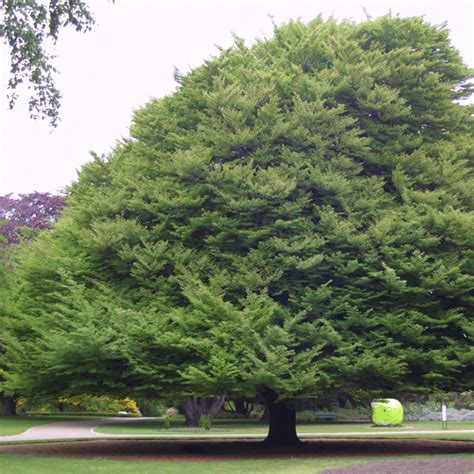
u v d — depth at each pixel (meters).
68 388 23.05
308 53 26.61
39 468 16.75
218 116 24.53
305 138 23.91
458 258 22.66
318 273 22.16
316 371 20.09
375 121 25.50
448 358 21.86
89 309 21.05
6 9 16.56
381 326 21.73
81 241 23.86
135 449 23.70
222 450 23.25
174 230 23.88
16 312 23.86
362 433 35.81
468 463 16.50
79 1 17.11
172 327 21.09
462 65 27.55
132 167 26.14
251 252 22.00
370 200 22.95
